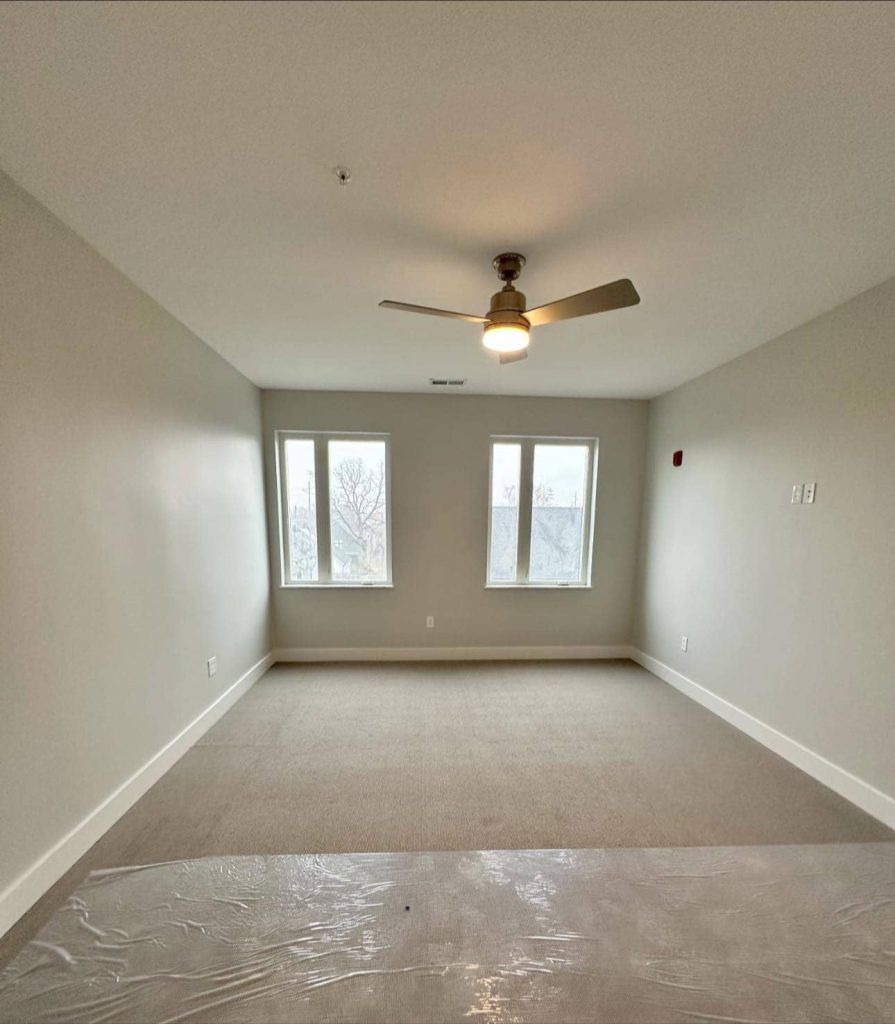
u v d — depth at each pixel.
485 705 3.09
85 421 1.75
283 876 1.64
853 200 1.44
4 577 1.41
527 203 1.47
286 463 3.92
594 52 0.98
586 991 1.26
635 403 4.01
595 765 2.38
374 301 2.18
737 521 2.88
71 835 1.67
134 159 1.29
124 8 0.88
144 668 2.13
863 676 2.04
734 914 1.50
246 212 1.53
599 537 4.06
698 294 2.09
